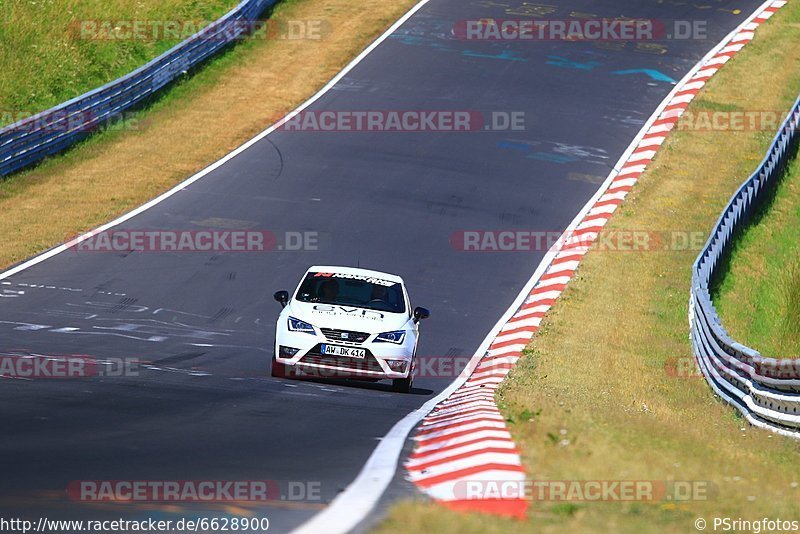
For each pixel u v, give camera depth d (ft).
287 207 310.65
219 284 254.47
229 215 302.45
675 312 274.36
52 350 185.98
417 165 349.82
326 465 108.99
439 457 116.57
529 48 458.50
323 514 86.43
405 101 400.47
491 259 291.38
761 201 370.32
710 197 354.33
